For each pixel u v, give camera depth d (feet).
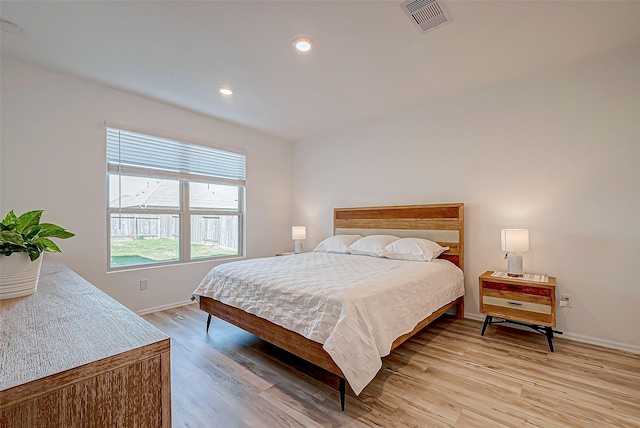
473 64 8.30
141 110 10.37
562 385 6.00
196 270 12.10
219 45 7.29
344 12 6.11
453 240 10.26
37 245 3.61
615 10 6.06
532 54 7.80
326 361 5.43
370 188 12.98
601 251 7.95
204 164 12.45
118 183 10.19
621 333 7.68
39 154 8.41
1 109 7.84
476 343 8.07
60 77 8.74
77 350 2.09
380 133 12.61
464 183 10.35
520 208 9.23
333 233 14.26
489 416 5.08
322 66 8.32
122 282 10.03
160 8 5.97
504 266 9.53
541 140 8.85
